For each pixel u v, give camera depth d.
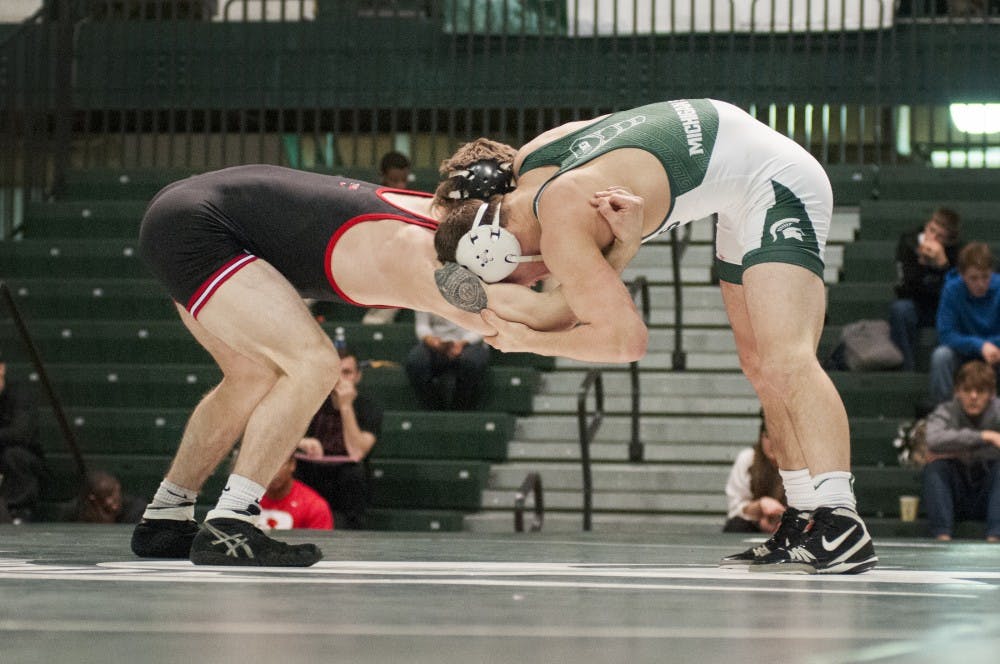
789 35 27.48
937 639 3.98
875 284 23.98
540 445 22.11
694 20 28.03
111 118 33.12
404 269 8.47
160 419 22.64
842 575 7.89
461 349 22.45
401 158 24.33
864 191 27.27
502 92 28.11
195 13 32.50
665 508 21.25
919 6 30.17
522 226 8.19
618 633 4.23
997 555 11.17
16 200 30.91
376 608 5.11
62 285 25.59
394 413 22.09
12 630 4.26
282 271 8.92
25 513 20.62
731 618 4.80
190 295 8.77
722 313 24.83
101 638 4.00
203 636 4.06
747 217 8.48
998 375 20.83
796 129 29.81
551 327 8.23
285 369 8.57
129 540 12.37
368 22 30.52
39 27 31.23
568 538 14.34
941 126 32.03
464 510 21.28
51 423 22.81
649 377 23.20
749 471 18.38
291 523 18.02
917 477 20.38
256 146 34.38
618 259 7.94
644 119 8.40
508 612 4.97
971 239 25.52
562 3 29.47
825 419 8.14
